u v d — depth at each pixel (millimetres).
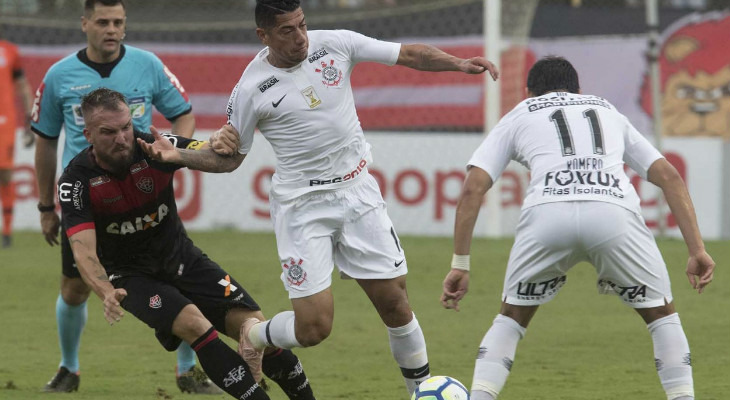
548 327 29234
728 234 45438
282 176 18703
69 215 17766
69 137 22438
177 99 23078
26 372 23938
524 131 17922
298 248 18469
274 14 17484
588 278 36781
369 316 31047
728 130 45625
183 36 50219
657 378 22859
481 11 48312
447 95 46438
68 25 50094
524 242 17500
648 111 45938
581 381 22578
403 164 45875
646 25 46375
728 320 29562
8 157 41719
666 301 17609
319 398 21047
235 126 18500
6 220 42312
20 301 32875
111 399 20875
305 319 18375
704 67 45656
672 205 17656
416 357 19297
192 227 47125
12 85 41656
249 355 18703
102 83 22266
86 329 29344
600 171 17406
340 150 18422
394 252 18828
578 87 18859
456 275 17734
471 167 17938
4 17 50375
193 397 21391
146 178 18031
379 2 51938
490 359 17625
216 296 19047
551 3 49000
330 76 18312
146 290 18172
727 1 46875
